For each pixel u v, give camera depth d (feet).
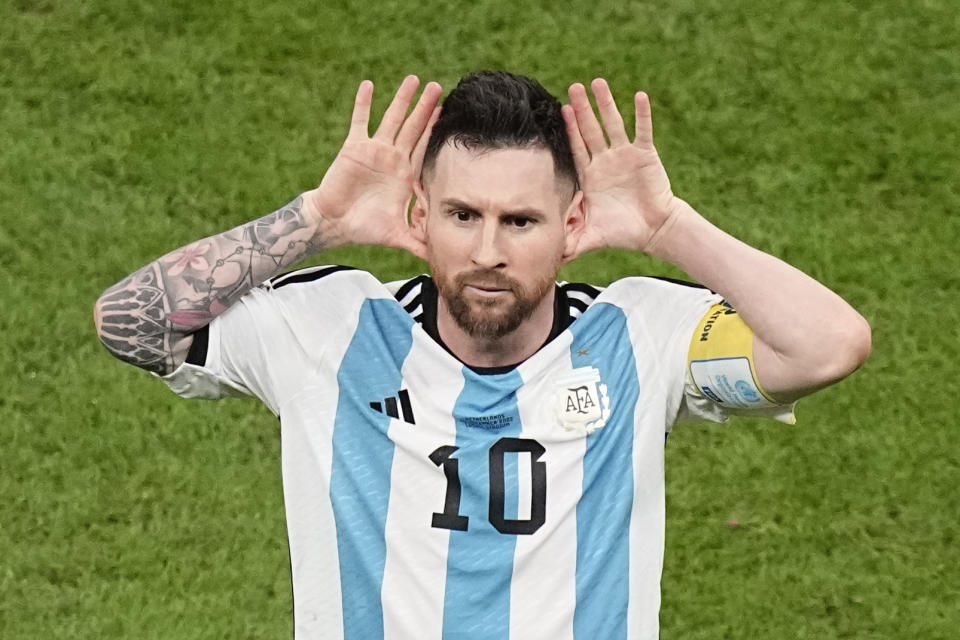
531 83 35.53
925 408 62.23
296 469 37.70
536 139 34.68
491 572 36.29
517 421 36.94
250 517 59.67
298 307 37.99
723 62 71.92
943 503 60.18
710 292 38.42
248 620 57.36
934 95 71.36
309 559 37.58
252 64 71.36
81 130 69.31
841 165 69.10
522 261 34.99
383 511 36.86
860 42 72.74
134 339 37.01
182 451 61.11
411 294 38.45
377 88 71.00
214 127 69.46
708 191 68.28
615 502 36.83
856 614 57.98
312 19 72.64
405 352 37.45
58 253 65.82
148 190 67.67
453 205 34.81
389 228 37.50
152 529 59.31
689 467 60.80
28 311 64.13
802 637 57.52
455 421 36.94
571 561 36.47
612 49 72.18
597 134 36.37
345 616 37.19
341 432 37.40
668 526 59.47
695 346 37.24
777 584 58.44
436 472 36.81
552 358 37.06
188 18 72.54
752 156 69.26
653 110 70.44
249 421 61.82
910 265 66.39
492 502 36.55
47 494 60.08
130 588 58.08
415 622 36.40
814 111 70.64
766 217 67.72
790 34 72.84
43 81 70.69
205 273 37.04
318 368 37.63
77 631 57.16
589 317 37.47
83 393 62.28
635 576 36.99
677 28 72.79
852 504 60.08
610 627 36.63
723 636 57.52
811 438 61.46
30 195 67.41
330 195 37.17
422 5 73.10
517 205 34.50
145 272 37.24
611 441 36.91
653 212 36.86
